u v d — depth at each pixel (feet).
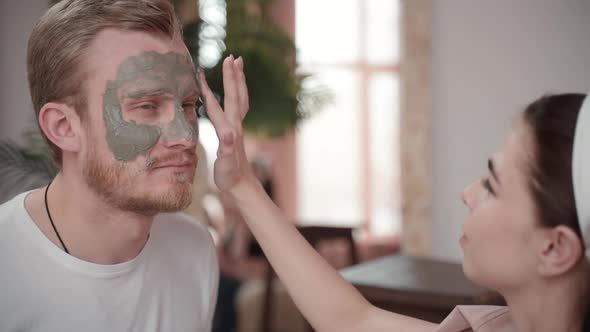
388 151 23.21
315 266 3.32
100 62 3.11
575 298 2.43
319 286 3.28
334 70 22.62
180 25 3.41
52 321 3.14
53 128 3.19
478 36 14.29
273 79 10.62
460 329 2.97
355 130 22.88
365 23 22.82
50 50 3.15
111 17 3.14
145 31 3.20
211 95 3.38
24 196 3.38
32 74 3.24
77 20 3.13
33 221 3.21
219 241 13.00
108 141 3.11
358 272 7.37
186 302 3.67
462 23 14.37
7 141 7.91
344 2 22.57
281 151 22.17
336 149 22.76
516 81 14.11
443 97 14.55
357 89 22.89
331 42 22.52
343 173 22.84
